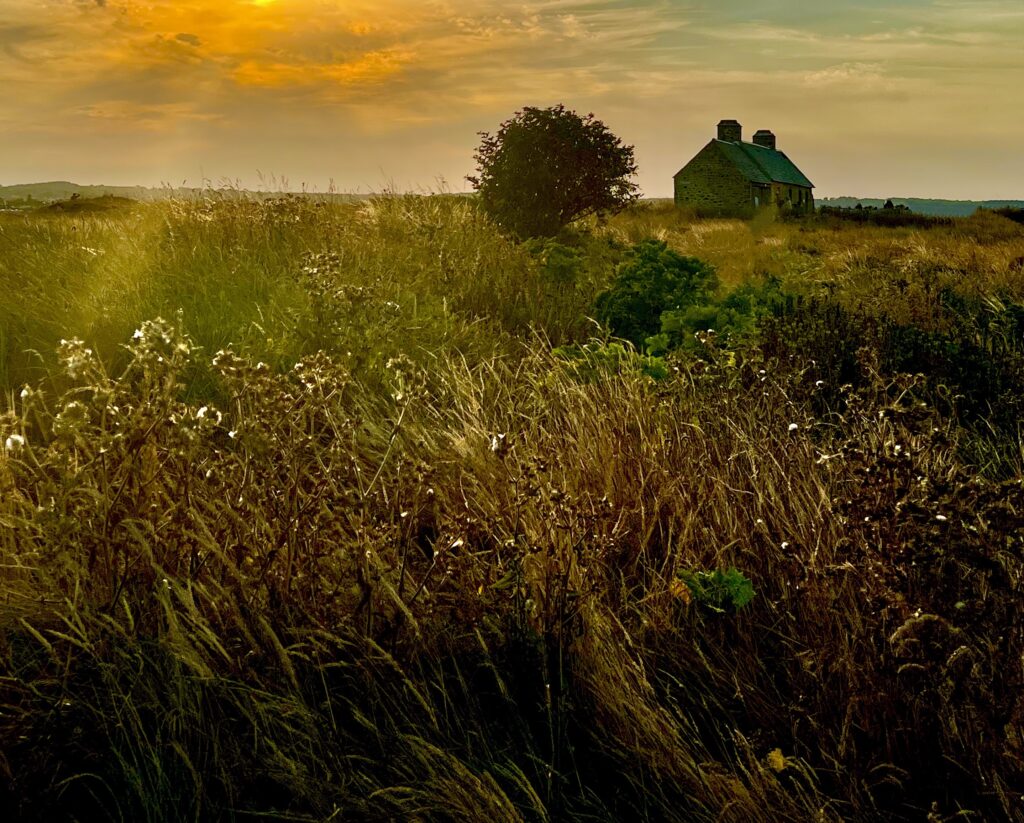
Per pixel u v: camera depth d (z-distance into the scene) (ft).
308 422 11.28
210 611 8.05
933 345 19.03
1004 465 13.70
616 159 64.49
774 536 10.12
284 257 23.45
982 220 121.70
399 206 31.32
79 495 8.15
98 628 7.51
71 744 7.00
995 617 7.25
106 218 29.58
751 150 203.82
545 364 16.74
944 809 6.81
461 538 8.46
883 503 7.80
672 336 19.92
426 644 8.12
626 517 10.57
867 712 7.31
